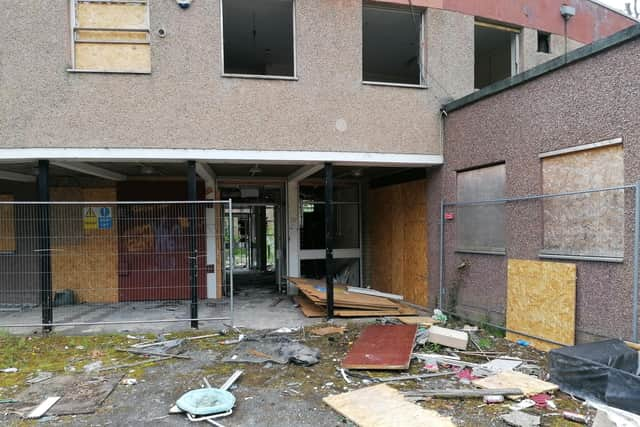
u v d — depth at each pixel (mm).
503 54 10602
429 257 8758
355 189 11781
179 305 9609
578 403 4188
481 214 7367
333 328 7211
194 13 7129
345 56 7711
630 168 4906
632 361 4477
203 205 10492
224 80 7238
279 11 8539
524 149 6422
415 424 3730
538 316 6113
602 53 5215
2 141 6641
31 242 9828
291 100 7496
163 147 7062
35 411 4113
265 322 7762
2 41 6633
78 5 6984
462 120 7750
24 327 7359
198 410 3967
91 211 10109
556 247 5957
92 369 5316
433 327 6594
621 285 5008
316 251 11352
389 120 7957
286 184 11203
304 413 4062
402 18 8758
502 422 3807
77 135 6820
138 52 7105
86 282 10023
